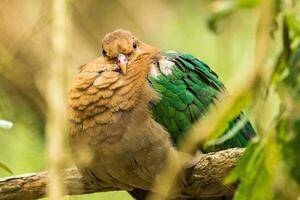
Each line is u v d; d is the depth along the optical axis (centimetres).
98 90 873
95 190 909
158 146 860
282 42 463
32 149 1038
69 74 606
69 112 887
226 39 1010
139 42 955
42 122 1099
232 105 442
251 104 444
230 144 899
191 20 1384
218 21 688
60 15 621
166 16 1452
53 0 630
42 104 1095
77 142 881
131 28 1470
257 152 459
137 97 873
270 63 462
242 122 480
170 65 920
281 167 445
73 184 884
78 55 1333
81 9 1434
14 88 1128
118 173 877
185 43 1366
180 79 914
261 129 456
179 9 1441
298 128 431
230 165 797
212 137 453
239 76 466
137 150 858
